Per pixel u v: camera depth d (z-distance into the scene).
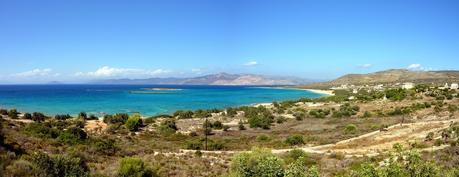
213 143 57.16
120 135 68.44
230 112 116.88
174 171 32.84
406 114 96.69
